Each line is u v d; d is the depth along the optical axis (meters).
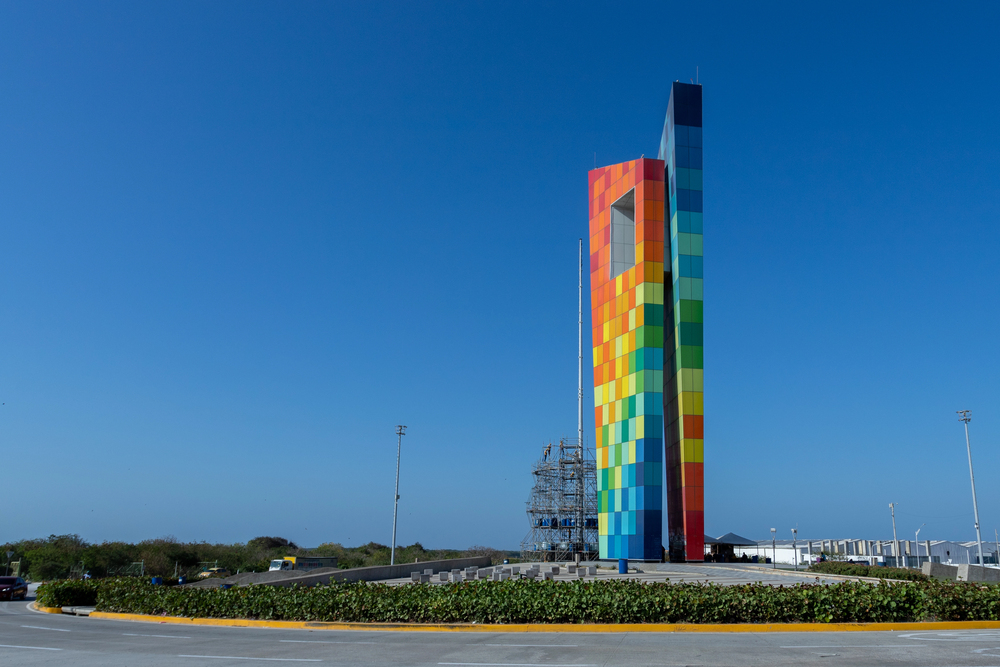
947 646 16.34
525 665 14.55
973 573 38.81
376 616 22.89
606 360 70.31
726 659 14.91
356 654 16.47
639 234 68.00
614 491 66.94
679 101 67.38
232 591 26.06
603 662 14.77
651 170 68.69
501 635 19.69
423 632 21.14
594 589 22.16
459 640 18.80
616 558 65.50
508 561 73.38
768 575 44.47
